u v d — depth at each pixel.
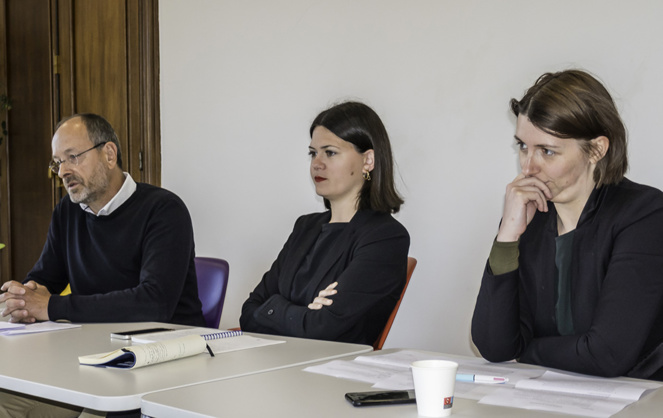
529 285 1.66
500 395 1.21
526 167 1.58
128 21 4.28
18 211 4.93
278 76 3.65
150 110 4.19
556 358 1.46
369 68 3.30
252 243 3.80
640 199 1.54
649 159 2.58
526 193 1.58
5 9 4.89
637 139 2.60
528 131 1.57
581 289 1.58
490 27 2.93
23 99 4.85
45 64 4.71
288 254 2.39
